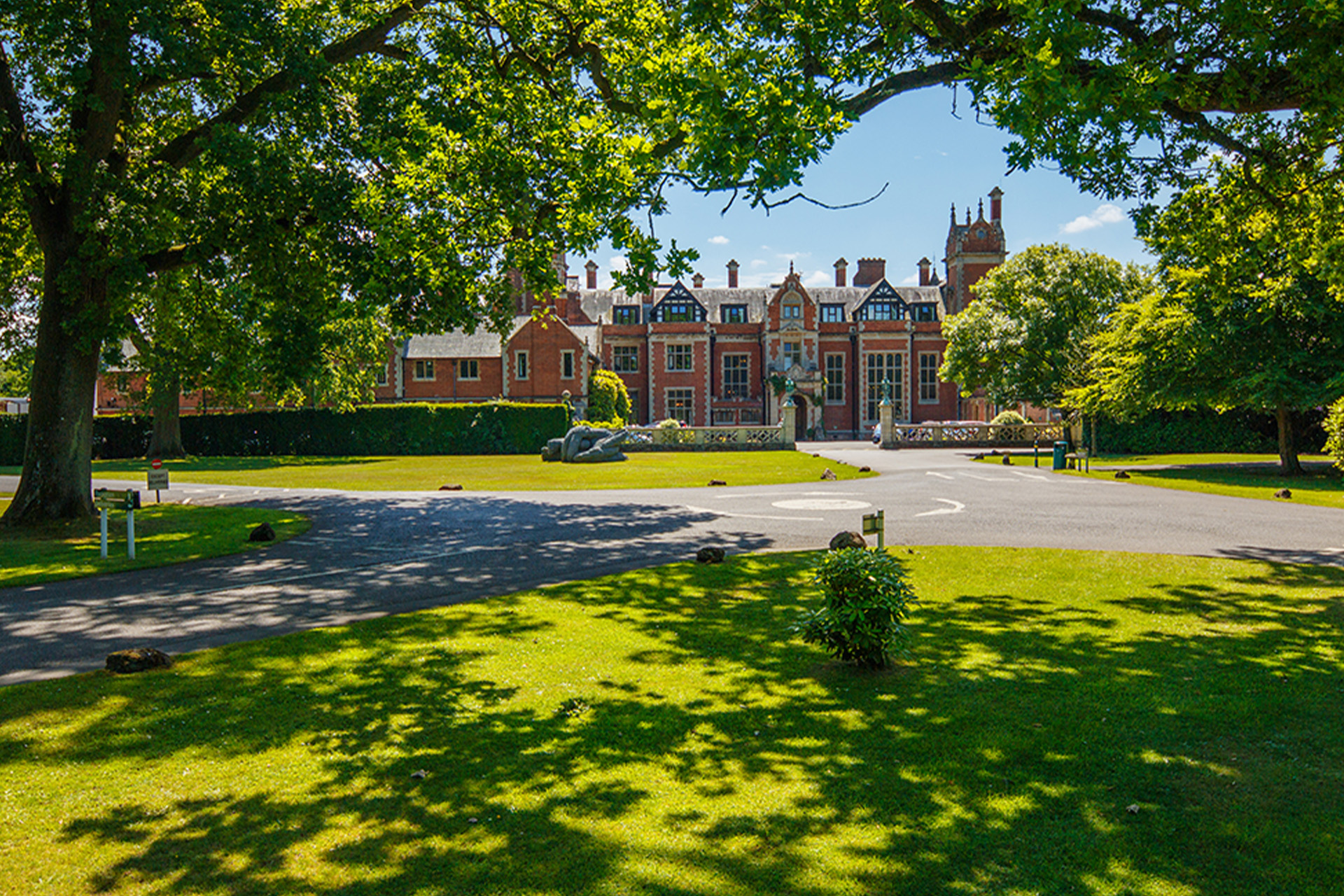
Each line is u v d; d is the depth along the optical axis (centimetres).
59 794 443
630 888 345
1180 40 944
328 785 452
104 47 1248
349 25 1817
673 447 4406
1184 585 955
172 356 1773
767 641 737
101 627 820
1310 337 2584
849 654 649
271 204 1395
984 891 341
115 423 4603
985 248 7181
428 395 6047
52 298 1552
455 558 1192
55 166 1523
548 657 693
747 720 545
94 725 545
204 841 389
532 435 4700
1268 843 379
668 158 1270
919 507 1747
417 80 1535
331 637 760
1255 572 1027
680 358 7206
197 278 1789
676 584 983
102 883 353
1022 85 737
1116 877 351
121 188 1357
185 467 3369
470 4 1573
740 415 7200
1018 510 1698
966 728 523
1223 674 623
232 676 646
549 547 1273
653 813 414
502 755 490
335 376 4312
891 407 4841
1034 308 4566
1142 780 446
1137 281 4578
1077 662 659
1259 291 2433
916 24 975
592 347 6769
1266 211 1245
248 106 1530
